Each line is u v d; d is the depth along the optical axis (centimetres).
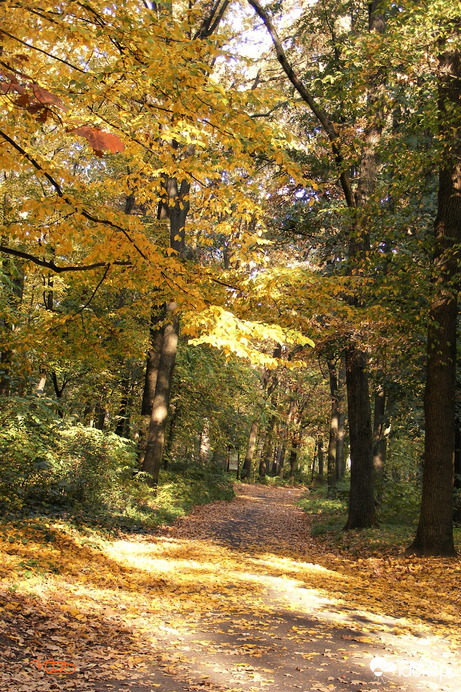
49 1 379
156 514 1468
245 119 482
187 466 2564
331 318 850
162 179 640
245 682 408
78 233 514
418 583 889
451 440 1093
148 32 414
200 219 702
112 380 2038
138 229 514
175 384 2258
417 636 587
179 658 454
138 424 2012
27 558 673
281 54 1107
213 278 675
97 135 261
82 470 1173
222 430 2909
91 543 895
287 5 1764
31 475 1057
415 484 2048
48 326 671
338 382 2805
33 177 1245
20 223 559
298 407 4700
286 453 6206
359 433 1438
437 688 425
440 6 992
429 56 1080
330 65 1572
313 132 1692
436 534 1066
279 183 603
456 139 1086
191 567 892
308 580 894
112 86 503
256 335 536
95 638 478
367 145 1236
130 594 655
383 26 1465
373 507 1427
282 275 661
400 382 1572
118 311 724
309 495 3069
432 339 1093
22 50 459
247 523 1778
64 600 562
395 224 1277
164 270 536
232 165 557
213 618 593
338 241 1595
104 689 369
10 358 701
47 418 1111
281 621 603
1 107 461
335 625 603
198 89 462
